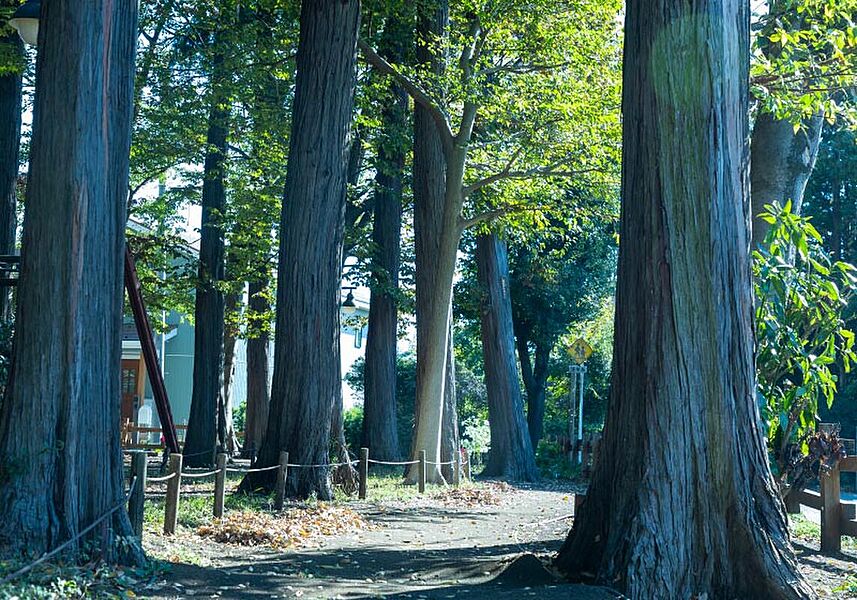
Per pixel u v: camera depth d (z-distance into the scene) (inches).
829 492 439.2
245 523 503.2
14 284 579.5
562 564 364.8
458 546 508.1
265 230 1079.0
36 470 331.6
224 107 916.6
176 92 906.1
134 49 369.4
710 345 337.1
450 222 866.8
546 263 1418.6
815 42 543.8
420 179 923.4
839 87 546.0
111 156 356.8
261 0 867.4
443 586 362.6
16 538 323.6
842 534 437.7
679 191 339.6
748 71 353.7
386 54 934.4
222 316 1021.8
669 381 337.4
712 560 330.3
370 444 1158.3
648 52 347.3
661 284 340.5
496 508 731.4
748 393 342.3
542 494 876.6
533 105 822.5
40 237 341.7
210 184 1013.8
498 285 1148.5
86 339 345.7
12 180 773.3
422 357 919.7
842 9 551.2
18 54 720.3
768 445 481.7
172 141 968.3
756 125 633.6
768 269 466.3
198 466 976.9
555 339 1508.4
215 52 885.2
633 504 338.3
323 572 397.4
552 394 1987.0
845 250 1560.0
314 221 674.2
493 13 803.4
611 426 356.5
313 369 666.2
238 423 1822.1
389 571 408.5
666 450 335.9
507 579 366.6
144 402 1662.2
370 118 986.7
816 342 478.3
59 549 304.7
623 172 358.6
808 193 1556.3
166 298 1108.5
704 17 340.8
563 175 863.7
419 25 904.3
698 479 333.7
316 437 664.4
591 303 1497.3
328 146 677.3
